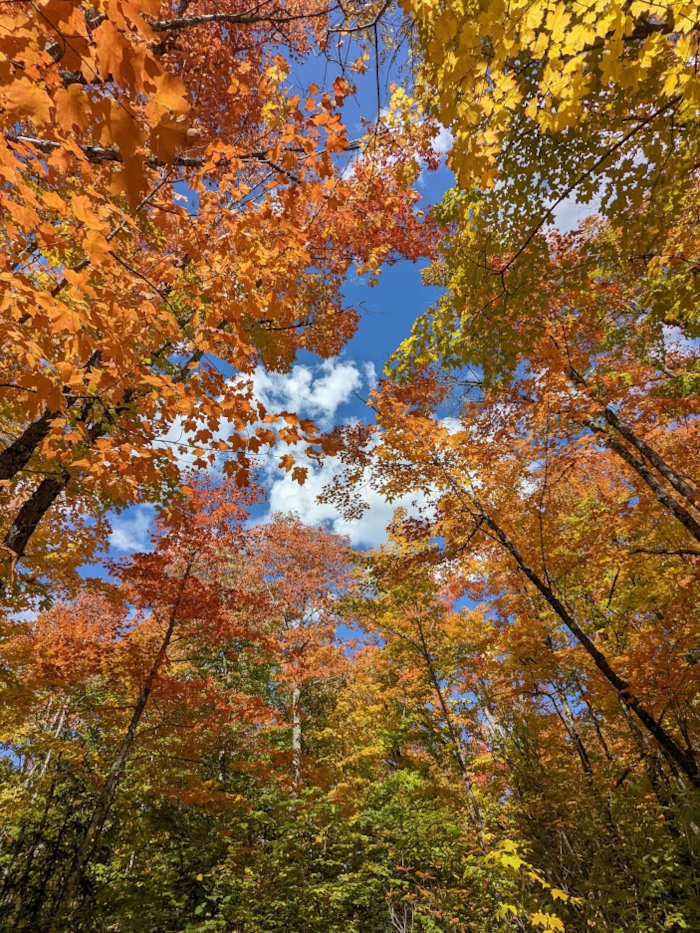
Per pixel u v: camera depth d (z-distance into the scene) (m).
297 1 5.27
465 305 5.78
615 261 4.90
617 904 4.82
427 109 4.62
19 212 1.75
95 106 1.21
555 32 2.18
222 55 5.31
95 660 7.38
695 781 5.45
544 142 4.27
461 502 7.68
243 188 2.83
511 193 4.58
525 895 4.81
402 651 11.12
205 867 7.21
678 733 7.03
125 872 7.80
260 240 2.90
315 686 16.58
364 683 14.52
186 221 2.72
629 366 7.81
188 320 3.33
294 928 6.90
